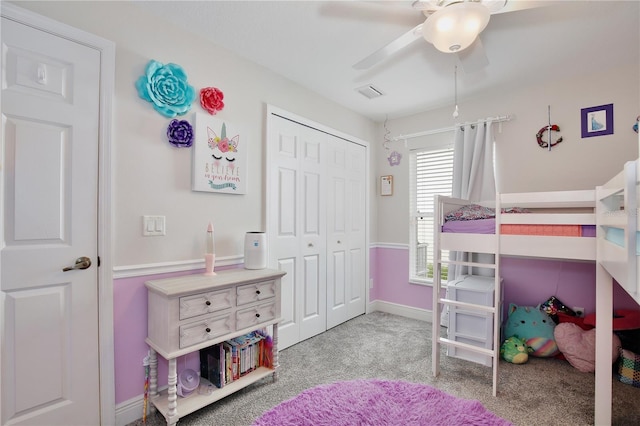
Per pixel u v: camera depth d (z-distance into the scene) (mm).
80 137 1607
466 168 3086
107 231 1683
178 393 1809
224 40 2162
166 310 1633
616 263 1270
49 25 1509
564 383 2133
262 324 2051
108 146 1686
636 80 2426
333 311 3236
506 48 2211
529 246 1922
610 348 1674
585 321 2447
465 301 2516
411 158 3664
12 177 1433
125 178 1758
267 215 2525
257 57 2389
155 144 1881
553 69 2527
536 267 2812
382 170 3850
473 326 2486
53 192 1536
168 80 1906
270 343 2164
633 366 2062
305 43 2199
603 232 1604
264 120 2527
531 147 2848
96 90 1657
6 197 1422
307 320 2932
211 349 1971
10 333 1430
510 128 2953
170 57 1953
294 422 1702
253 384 2119
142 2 1775
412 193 3666
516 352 2434
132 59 1790
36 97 1482
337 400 1905
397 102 3258
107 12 1700
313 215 3006
